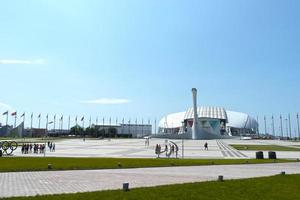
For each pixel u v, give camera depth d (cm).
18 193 1474
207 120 16962
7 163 2922
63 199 1283
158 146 4547
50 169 2523
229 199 1323
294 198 1358
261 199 1330
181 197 1346
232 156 4609
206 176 2191
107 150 5844
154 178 2061
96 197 1329
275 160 3859
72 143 9350
